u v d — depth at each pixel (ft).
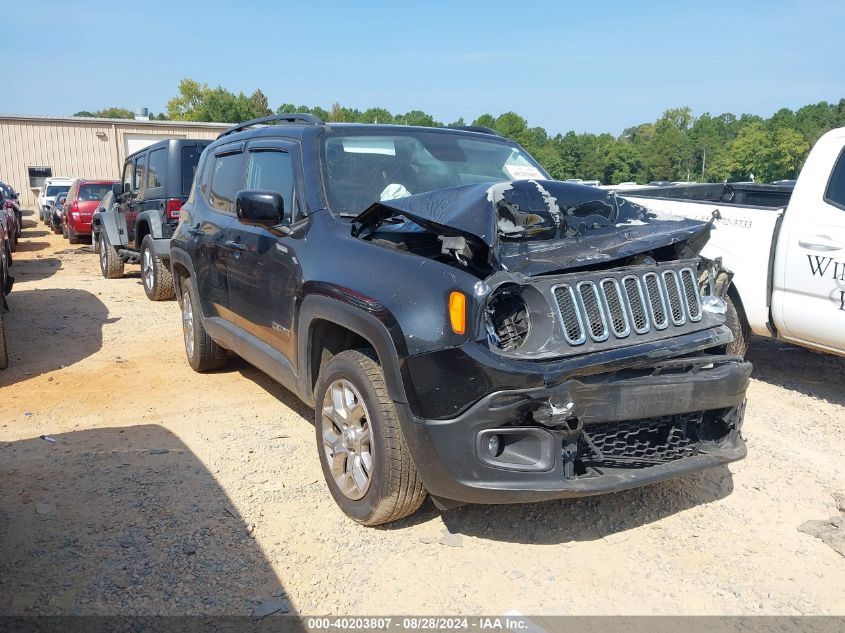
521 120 370.12
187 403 17.71
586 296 10.02
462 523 11.80
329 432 12.13
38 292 34.88
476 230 9.72
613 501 12.59
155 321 27.86
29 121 115.24
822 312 17.25
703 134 404.57
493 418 9.43
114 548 10.78
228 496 12.54
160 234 30.99
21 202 116.88
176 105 311.68
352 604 9.69
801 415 17.11
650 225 11.55
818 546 11.23
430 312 9.84
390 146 14.97
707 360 10.81
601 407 9.75
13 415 16.80
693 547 11.18
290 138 14.94
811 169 17.85
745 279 18.94
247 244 15.07
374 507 10.93
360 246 11.71
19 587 9.75
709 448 11.27
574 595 9.93
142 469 13.60
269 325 14.23
